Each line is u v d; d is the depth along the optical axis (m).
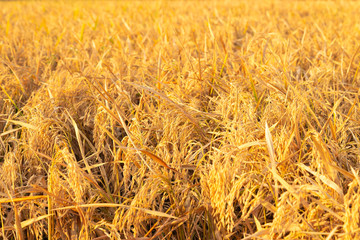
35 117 2.30
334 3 11.95
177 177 1.97
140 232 1.89
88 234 1.90
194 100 2.58
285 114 2.14
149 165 2.03
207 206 1.79
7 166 1.96
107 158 2.35
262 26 6.59
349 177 1.64
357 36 5.30
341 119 2.13
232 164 1.82
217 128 2.40
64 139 2.29
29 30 6.72
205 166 1.97
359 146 2.05
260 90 2.73
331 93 2.76
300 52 3.89
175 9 10.77
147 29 6.09
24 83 3.51
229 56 3.86
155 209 2.08
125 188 2.06
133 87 3.02
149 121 2.60
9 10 11.80
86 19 8.25
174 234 2.03
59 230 1.87
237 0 13.38
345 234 1.36
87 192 2.04
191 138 2.29
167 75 3.27
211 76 2.90
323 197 1.60
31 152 2.20
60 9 12.09
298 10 10.62
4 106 2.91
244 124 2.03
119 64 3.71
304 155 1.87
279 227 1.46
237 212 1.95
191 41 5.03
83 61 4.01
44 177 2.08
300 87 2.47
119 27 6.01
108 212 2.02
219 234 1.74
